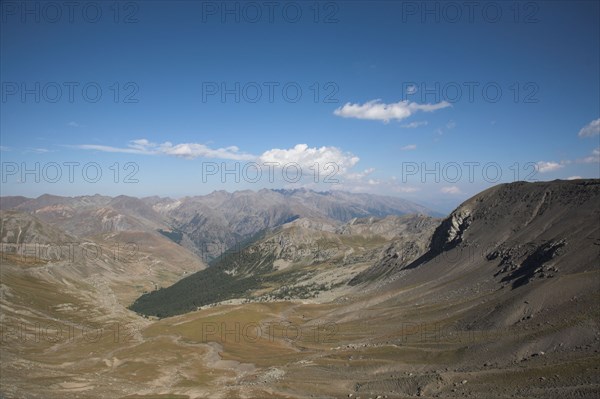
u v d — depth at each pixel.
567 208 187.25
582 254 135.88
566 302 102.56
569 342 83.31
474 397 73.56
